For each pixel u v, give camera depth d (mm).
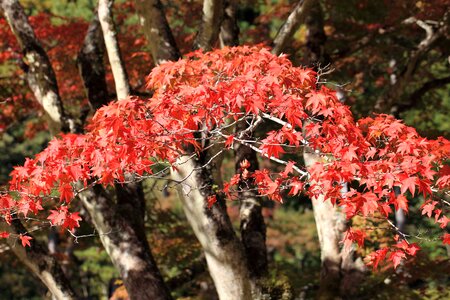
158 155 5363
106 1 8383
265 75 5324
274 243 22562
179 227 14133
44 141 22672
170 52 8266
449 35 11711
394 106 12875
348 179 4801
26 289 23188
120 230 8898
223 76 5742
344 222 9953
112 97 11000
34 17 12602
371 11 13039
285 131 5090
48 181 5340
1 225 8422
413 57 11438
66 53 12750
